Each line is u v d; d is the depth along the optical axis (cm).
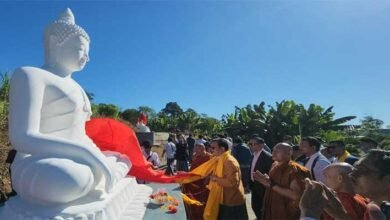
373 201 202
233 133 2400
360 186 204
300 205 238
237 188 472
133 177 457
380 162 197
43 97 293
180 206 699
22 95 274
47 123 298
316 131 2208
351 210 262
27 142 262
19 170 255
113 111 2186
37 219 238
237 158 872
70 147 265
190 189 584
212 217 480
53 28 322
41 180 240
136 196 434
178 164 1359
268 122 2306
